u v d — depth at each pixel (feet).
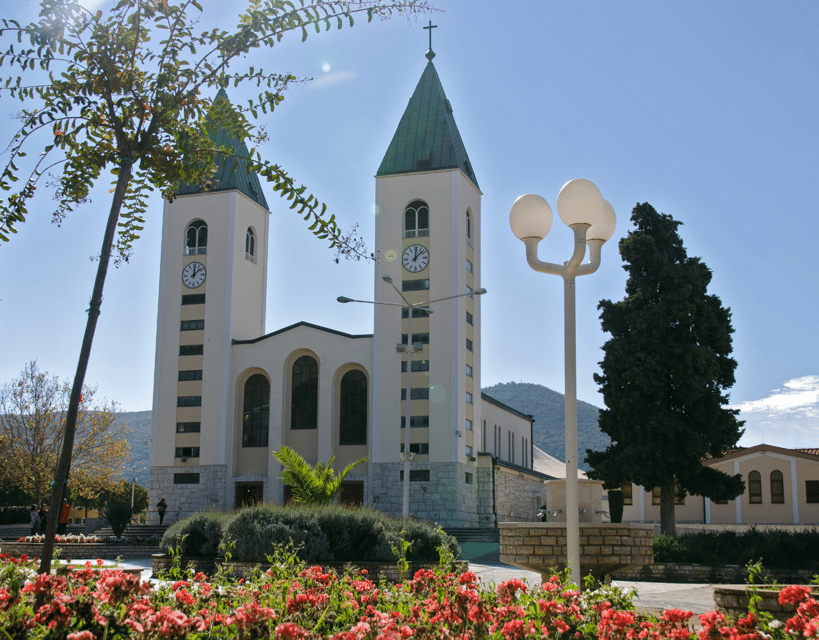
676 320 123.03
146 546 111.65
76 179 27.63
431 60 206.90
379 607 28.78
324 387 187.52
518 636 21.16
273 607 28.71
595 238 39.86
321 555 67.82
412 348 126.82
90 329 23.66
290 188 26.00
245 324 201.36
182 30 25.53
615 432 124.67
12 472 198.90
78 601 20.72
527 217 39.83
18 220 26.37
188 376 193.67
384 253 186.39
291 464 96.58
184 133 26.05
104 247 24.49
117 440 215.72
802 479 147.74
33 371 199.82
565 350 38.47
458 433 174.19
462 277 183.01
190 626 20.10
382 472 176.35
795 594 23.75
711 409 119.34
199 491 187.42
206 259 198.18
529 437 271.90
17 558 33.88
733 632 21.70
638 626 23.27
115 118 25.72
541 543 46.83
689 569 86.89
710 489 118.42
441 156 189.06
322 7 25.07
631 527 46.75
